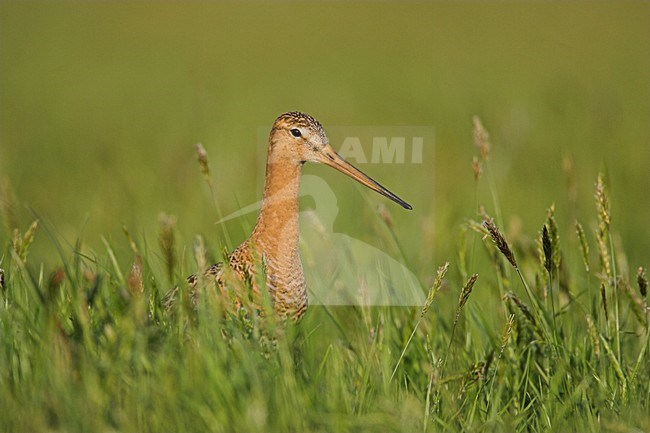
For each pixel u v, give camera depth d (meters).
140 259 18.86
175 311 17.91
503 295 18.77
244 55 60.09
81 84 53.44
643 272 17.31
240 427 15.05
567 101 41.78
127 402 15.74
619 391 17.89
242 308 17.19
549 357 18.77
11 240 18.19
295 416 15.48
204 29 68.81
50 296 16.75
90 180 36.72
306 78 52.66
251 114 43.09
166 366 15.74
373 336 18.03
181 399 15.41
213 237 26.62
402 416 15.88
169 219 18.97
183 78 53.97
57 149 41.22
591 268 24.58
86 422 15.14
